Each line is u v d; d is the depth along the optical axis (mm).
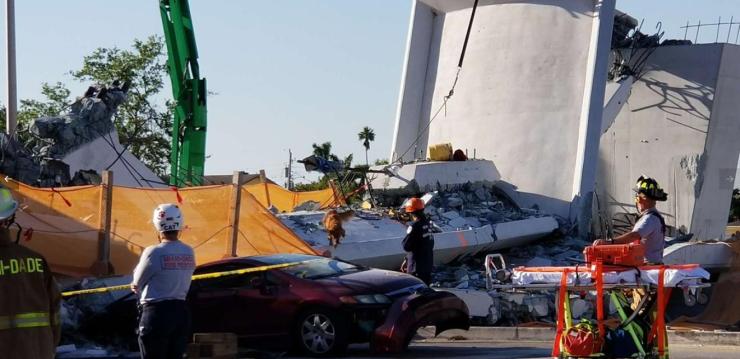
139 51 56438
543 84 28234
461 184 26344
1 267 6105
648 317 8922
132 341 14898
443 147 27078
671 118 35875
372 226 20953
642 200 9680
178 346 8883
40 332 6184
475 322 18547
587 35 27875
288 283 13695
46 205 16422
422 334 17172
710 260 23109
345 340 13172
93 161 24703
